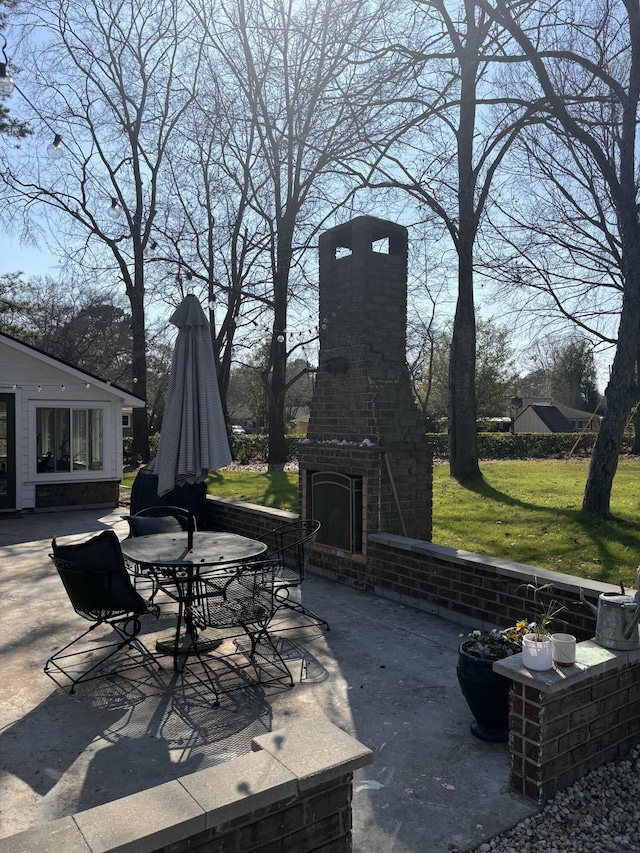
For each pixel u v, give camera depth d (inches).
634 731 125.6
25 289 848.9
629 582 212.2
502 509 366.9
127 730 133.7
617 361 346.0
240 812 76.0
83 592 159.6
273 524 298.7
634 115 350.3
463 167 524.1
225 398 851.4
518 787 111.0
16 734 132.0
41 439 460.8
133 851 68.1
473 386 523.8
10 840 67.9
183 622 207.6
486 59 381.7
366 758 86.8
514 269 652.1
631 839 98.9
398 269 257.0
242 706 145.5
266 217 741.3
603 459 342.3
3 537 360.5
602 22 418.6
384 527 245.9
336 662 173.3
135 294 817.5
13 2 505.0
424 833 100.0
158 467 204.7
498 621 191.2
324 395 272.1
